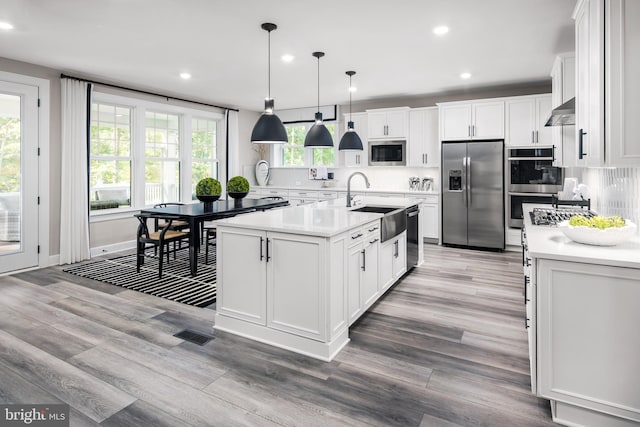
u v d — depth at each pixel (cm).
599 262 179
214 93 636
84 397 212
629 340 178
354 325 311
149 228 606
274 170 851
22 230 465
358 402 208
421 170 696
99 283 420
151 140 634
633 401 179
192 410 201
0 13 320
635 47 193
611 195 320
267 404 206
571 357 189
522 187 569
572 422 193
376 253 342
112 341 280
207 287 407
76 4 302
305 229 263
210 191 529
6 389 219
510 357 257
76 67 480
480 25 346
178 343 278
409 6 306
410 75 520
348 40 382
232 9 311
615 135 198
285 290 271
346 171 769
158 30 356
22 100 458
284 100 702
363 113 708
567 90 401
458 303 359
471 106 596
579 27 255
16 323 312
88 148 522
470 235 605
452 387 223
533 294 198
